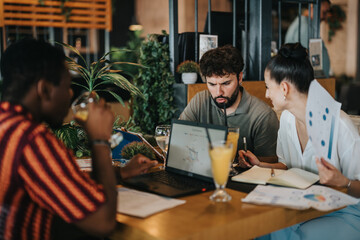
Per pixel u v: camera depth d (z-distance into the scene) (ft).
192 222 4.16
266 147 7.50
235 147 5.83
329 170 5.22
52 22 24.14
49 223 3.97
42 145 3.64
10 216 3.66
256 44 13.46
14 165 3.60
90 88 8.45
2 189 3.66
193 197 4.98
